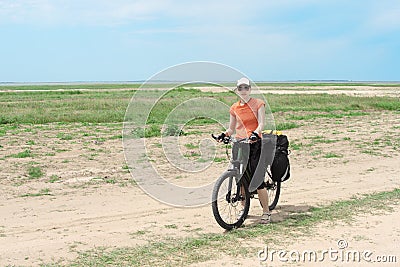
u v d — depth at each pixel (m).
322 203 7.21
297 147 12.73
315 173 9.57
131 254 5.04
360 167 10.17
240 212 6.18
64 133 15.96
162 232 5.83
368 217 6.41
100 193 7.88
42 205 7.09
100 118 20.28
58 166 10.20
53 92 49.91
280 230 5.89
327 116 22.16
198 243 5.38
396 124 18.64
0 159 10.88
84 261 4.83
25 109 24.73
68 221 6.28
